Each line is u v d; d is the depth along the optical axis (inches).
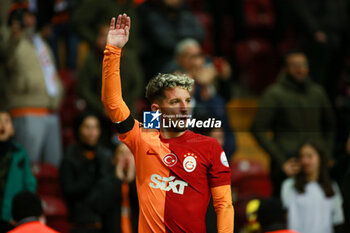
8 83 791.7
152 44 933.8
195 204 354.9
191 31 957.8
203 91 751.7
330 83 1062.4
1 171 647.8
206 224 384.2
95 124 707.4
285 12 1130.0
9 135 660.1
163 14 944.9
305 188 689.0
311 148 696.4
